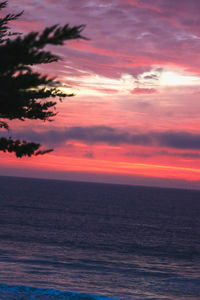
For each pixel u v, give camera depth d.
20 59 5.09
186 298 32.50
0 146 5.95
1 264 46.25
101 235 92.00
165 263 60.31
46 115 8.60
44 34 4.82
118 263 56.56
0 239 73.25
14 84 5.36
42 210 146.38
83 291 34.12
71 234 90.00
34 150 6.09
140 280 42.72
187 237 99.88
